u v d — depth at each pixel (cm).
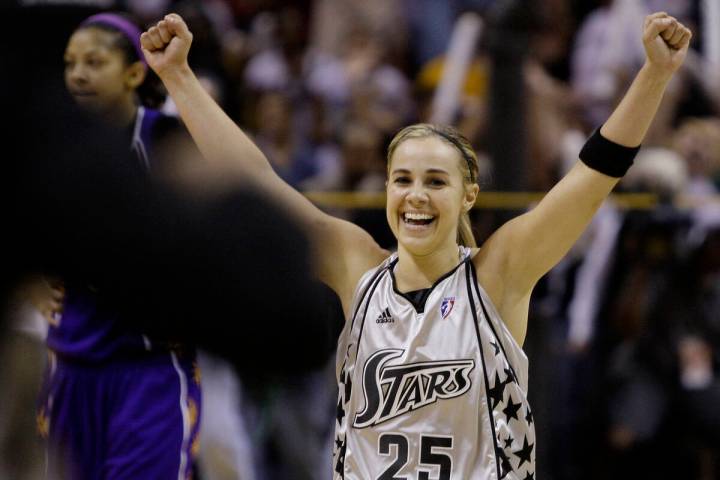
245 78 2895
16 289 265
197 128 988
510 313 978
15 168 249
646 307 2038
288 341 239
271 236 243
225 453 1714
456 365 947
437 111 2478
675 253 2058
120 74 1159
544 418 1842
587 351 2052
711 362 2036
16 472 1257
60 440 1146
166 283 237
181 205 244
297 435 1961
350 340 998
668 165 2108
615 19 2945
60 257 247
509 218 1808
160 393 1130
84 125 258
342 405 997
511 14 1831
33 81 264
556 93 2697
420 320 963
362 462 959
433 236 966
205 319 237
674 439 2017
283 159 2652
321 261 263
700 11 2991
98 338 1119
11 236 248
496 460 938
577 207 947
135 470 1110
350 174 2391
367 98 2831
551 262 971
